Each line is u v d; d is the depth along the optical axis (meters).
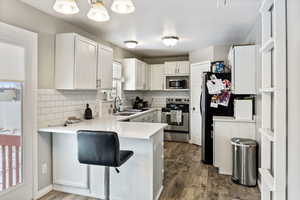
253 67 3.00
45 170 2.59
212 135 3.65
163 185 2.82
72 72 2.69
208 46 4.59
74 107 3.13
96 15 1.70
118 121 3.13
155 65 5.83
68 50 2.71
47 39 2.63
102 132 1.84
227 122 3.22
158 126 2.59
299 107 1.24
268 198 1.81
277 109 1.44
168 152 4.43
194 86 5.04
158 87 5.80
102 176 2.47
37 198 2.48
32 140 2.43
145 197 2.30
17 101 2.27
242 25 3.15
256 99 3.01
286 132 1.43
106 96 4.09
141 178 2.31
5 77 2.13
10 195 2.20
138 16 2.77
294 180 1.31
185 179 3.03
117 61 4.59
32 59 2.41
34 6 2.40
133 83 4.78
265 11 1.86
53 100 2.73
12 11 2.17
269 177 1.68
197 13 2.67
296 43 1.28
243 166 2.82
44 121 2.58
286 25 1.43
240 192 2.63
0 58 2.08
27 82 2.36
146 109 5.12
